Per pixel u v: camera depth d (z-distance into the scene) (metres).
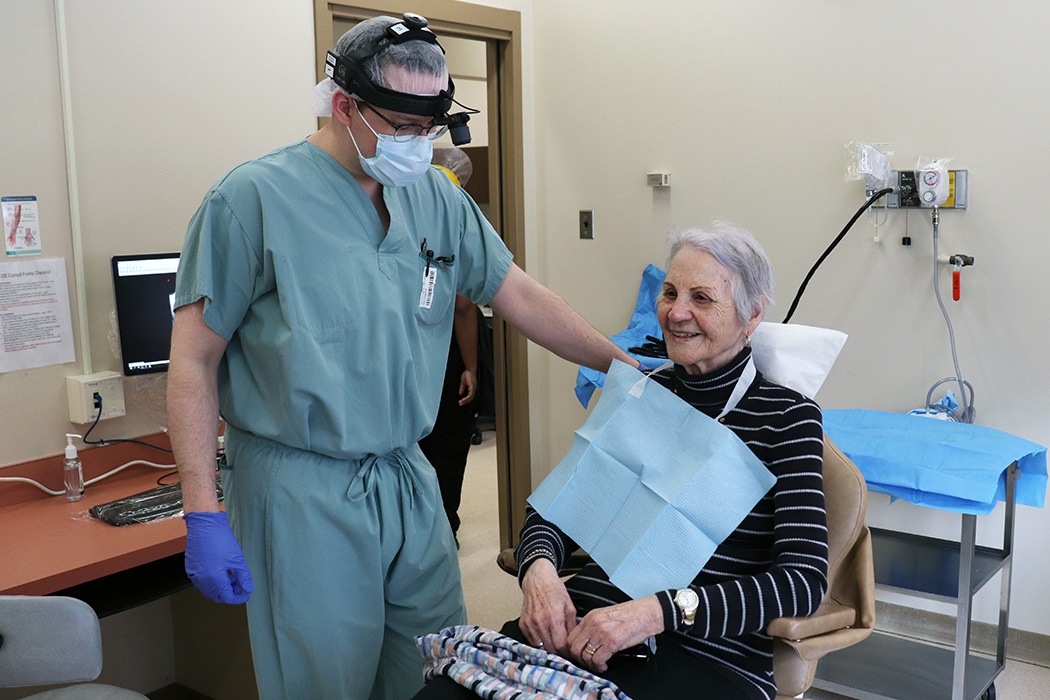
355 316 1.55
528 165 3.64
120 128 2.33
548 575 1.54
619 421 1.65
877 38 2.82
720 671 1.45
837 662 2.63
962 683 2.31
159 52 2.40
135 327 2.32
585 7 3.44
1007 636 2.79
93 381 2.28
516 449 3.67
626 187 3.45
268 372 1.56
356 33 1.46
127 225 2.37
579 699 1.31
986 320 2.73
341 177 1.57
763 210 3.13
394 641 1.76
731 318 1.54
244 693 2.44
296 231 1.52
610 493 1.61
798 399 1.54
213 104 2.53
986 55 2.64
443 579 1.77
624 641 1.37
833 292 3.01
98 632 1.53
